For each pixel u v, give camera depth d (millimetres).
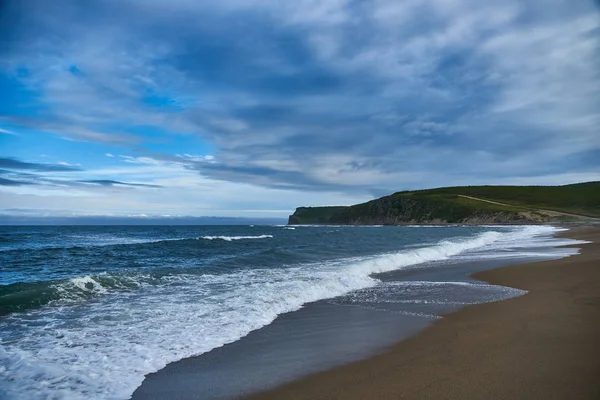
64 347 5812
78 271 15055
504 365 4777
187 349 5793
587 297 8703
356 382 4523
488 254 19844
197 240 31672
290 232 57156
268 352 5691
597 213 101625
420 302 8930
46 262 17828
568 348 5320
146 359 5383
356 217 151625
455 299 9156
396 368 4902
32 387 4434
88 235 49406
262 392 4363
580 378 4312
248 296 9281
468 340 5906
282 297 9172
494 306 8219
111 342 6059
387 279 12352
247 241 31688
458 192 156000
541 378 4344
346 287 10742
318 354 5566
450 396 3998
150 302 8695
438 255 19391
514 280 11516
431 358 5195
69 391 4355
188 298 9102
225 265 15180
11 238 41562
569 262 14891
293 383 4582
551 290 9727
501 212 102750
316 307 8562
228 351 5734
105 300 8906
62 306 8320
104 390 4418
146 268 15148
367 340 6172
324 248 23344
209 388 4492
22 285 9836
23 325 6926
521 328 6395
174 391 4422
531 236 35906
